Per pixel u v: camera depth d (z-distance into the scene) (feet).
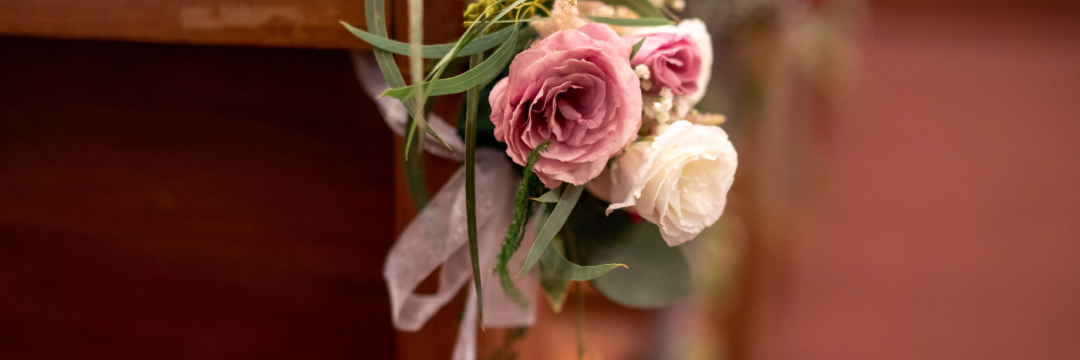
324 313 1.96
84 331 2.11
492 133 1.72
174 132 1.94
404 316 1.80
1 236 2.08
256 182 1.93
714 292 4.46
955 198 8.23
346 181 1.89
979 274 7.38
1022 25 9.95
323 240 1.92
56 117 1.98
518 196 1.54
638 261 1.84
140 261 2.03
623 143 1.53
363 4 1.64
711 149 1.62
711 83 3.63
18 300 2.12
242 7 1.67
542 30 1.63
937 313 6.96
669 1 1.94
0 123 2.01
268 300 1.98
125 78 1.93
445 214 1.75
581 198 1.79
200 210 1.96
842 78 4.35
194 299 2.02
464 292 1.86
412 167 1.73
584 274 1.61
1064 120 9.11
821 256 7.64
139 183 1.98
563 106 1.51
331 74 1.84
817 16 3.96
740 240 4.69
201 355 2.05
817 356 6.43
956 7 9.98
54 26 1.72
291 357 2.00
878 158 8.72
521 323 1.88
